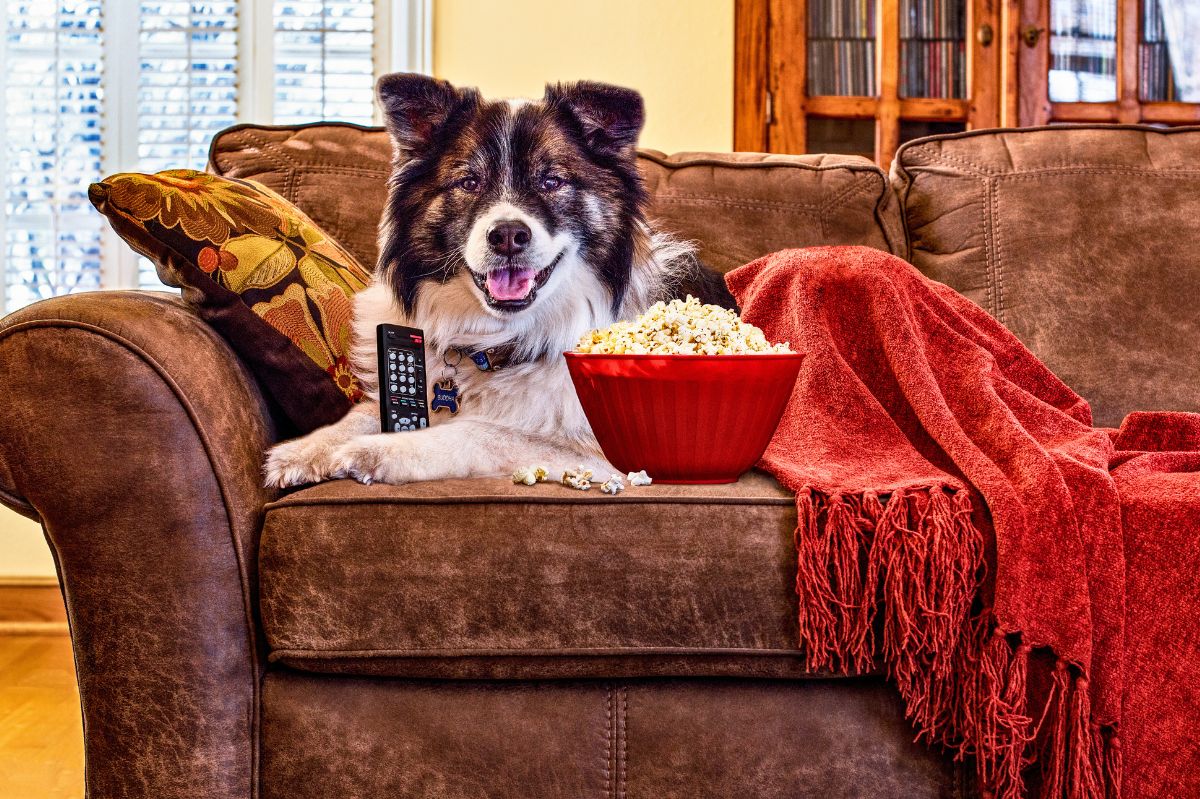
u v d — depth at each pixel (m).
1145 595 1.18
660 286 1.74
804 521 1.20
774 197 2.09
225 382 1.34
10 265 3.30
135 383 1.20
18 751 1.94
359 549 1.22
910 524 1.20
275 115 3.35
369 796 1.23
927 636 1.18
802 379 1.49
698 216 2.06
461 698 1.24
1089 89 3.49
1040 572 1.18
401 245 1.67
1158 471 1.36
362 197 2.06
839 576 1.19
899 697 1.24
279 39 3.34
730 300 1.76
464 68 3.24
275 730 1.24
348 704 1.24
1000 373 1.54
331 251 1.73
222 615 1.23
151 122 3.33
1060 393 1.61
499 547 1.21
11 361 1.20
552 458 1.48
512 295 1.55
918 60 3.49
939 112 3.50
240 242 1.51
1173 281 1.96
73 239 3.33
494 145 1.64
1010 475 1.28
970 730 1.18
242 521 1.26
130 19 3.31
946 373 1.48
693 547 1.21
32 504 1.22
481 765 1.23
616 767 1.24
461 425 1.50
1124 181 2.04
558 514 1.22
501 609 1.21
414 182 1.67
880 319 1.49
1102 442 1.42
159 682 1.21
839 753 1.23
